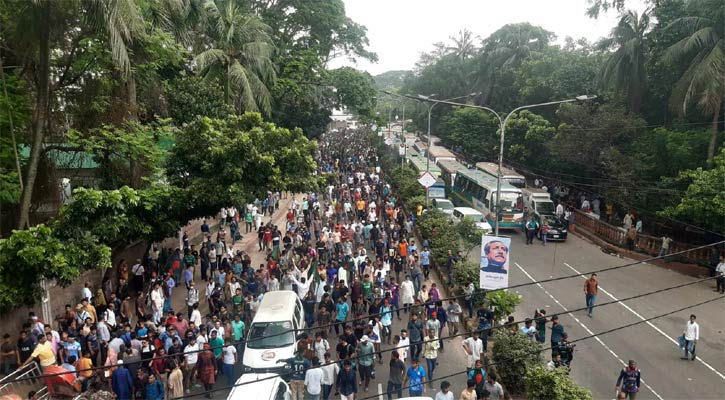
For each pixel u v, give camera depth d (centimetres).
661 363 1747
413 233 3366
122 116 2205
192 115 2756
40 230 1454
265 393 1236
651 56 3625
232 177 1808
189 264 2288
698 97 2983
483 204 4019
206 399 1431
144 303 1788
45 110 1814
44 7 1620
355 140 9488
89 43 2006
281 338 1570
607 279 2680
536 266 2933
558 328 1568
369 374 1501
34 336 1427
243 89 2898
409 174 4762
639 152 3350
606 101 4156
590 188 4062
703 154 2975
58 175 2173
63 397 1273
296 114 4512
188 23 2753
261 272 2058
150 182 2022
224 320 1641
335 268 2111
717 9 2841
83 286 1930
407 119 10881
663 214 2833
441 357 1745
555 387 1278
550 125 4588
